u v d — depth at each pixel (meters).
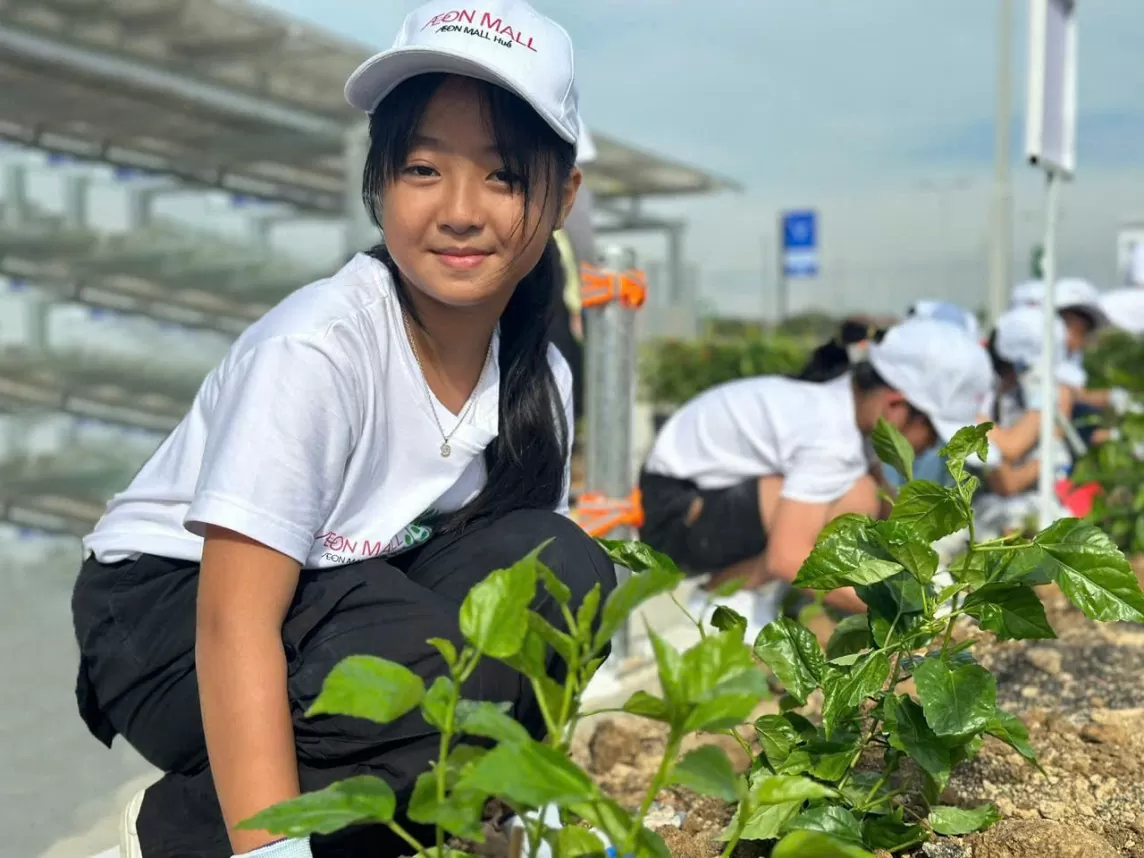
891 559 1.46
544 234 1.42
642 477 3.29
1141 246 7.06
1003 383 4.59
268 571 1.28
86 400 5.20
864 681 1.39
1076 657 2.46
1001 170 11.43
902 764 1.74
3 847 1.74
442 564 1.59
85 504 4.73
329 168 7.76
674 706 0.90
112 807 1.90
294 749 1.28
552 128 1.37
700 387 10.53
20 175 5.45
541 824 0.96
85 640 1.53
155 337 5.74
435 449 1.51
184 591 1.47
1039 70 3.31
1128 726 1.97
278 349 1.34
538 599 1.46
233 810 1.23
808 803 1.45
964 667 1.36
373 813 0.91
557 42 1.38
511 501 1.62
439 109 1.33
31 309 5.29
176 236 5.96
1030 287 5.35
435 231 1.36
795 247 18.80
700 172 15.37
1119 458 3.78
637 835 0.90
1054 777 1.77
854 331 3.11
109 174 6.70
